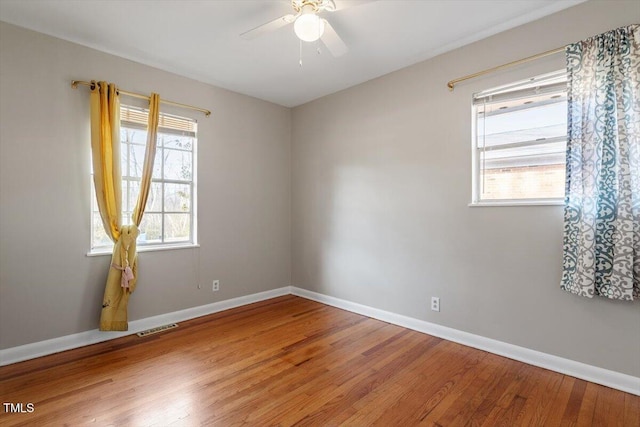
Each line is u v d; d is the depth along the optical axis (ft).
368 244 11.66
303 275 14.26
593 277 6.84
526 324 8.11
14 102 8.10
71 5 7.39
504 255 8.46
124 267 9.29
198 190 11.59
